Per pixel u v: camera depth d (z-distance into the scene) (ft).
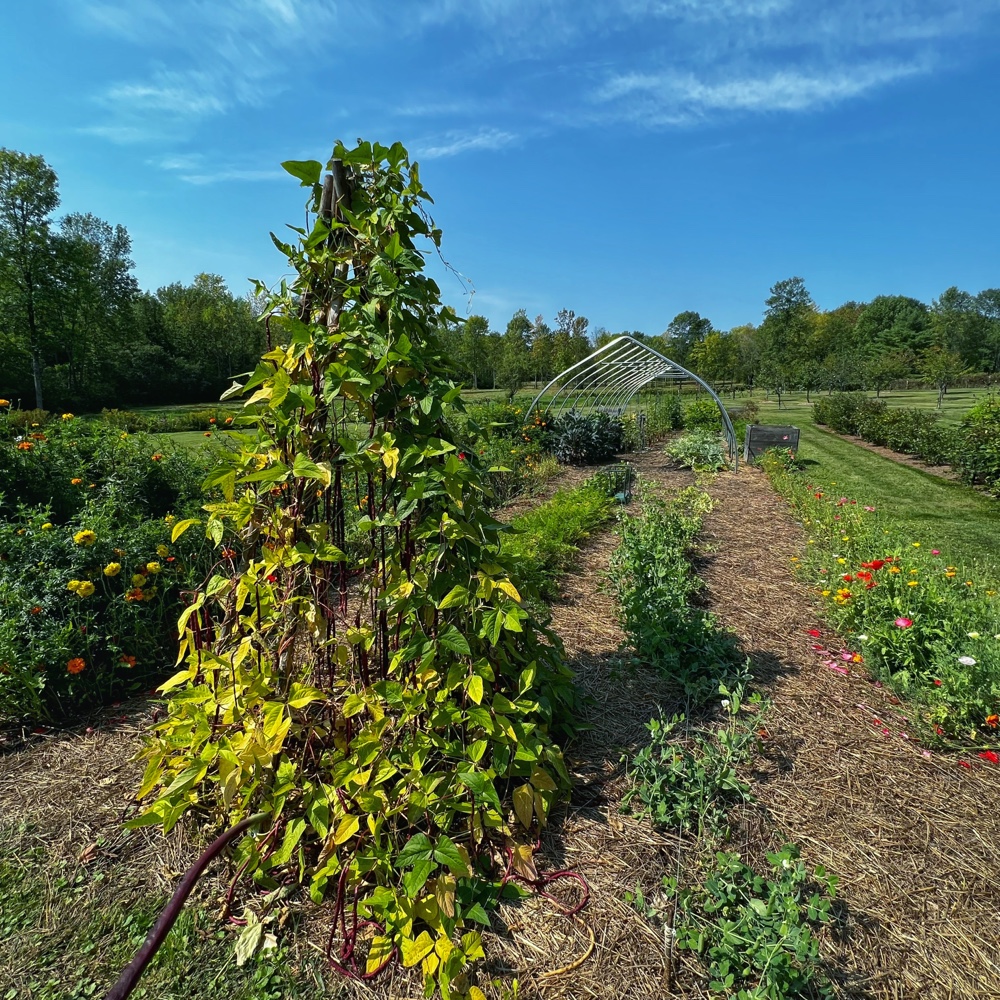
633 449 51.98
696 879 6.06
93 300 116.98
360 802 5.22
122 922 5.63
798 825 6.98
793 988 4.83
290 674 6.03
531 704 6.33
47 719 9.00
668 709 9.34
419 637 5.73
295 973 5.11
